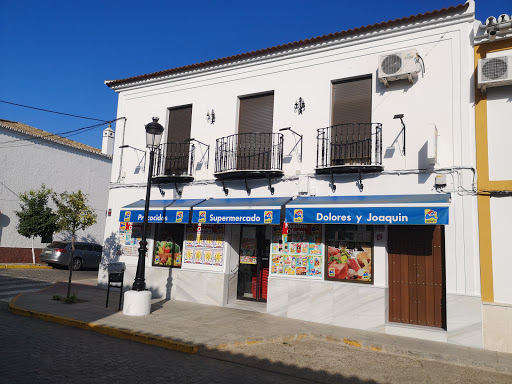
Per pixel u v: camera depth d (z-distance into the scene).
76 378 4.87
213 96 11.52
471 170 8.00
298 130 10.04
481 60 7.87
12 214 19.59
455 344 7.61
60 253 18.67
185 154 11.77
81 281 14.70
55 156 21.73
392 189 8.71
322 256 9.23
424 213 7.48
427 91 8.67
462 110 8.27
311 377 5.70
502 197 7.72
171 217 10.34
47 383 4.62
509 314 7.30
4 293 10.94
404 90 8.90
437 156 8.36
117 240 12.36
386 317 8.42
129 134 12.87
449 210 8.04
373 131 9.10
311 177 9.65
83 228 10.52
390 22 9.02
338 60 9.80
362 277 8.82
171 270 11.17
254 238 10.85
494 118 7.99
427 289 8.34
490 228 7.72
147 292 8.83
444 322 8.08
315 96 9.97
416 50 8.52
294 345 7.24
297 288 9.27
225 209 9.58
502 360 6.66
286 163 10.06
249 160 10.73
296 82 10.29
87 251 19.88
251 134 10.83
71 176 22.56
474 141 8.11
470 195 7.95
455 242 7.94
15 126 21.34
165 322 8.10
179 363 5.89
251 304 10.32
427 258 8.43
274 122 10.43
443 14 8.56
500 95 8.00
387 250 8.76
